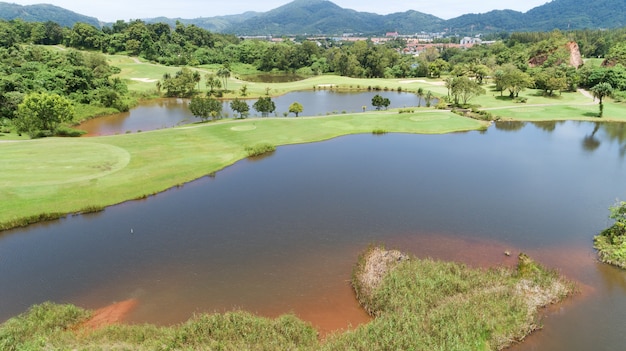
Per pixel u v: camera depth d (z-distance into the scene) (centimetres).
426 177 4928
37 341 2061
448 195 4369
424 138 6775
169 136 6444
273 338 2161
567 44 14188
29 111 6606
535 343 2183
